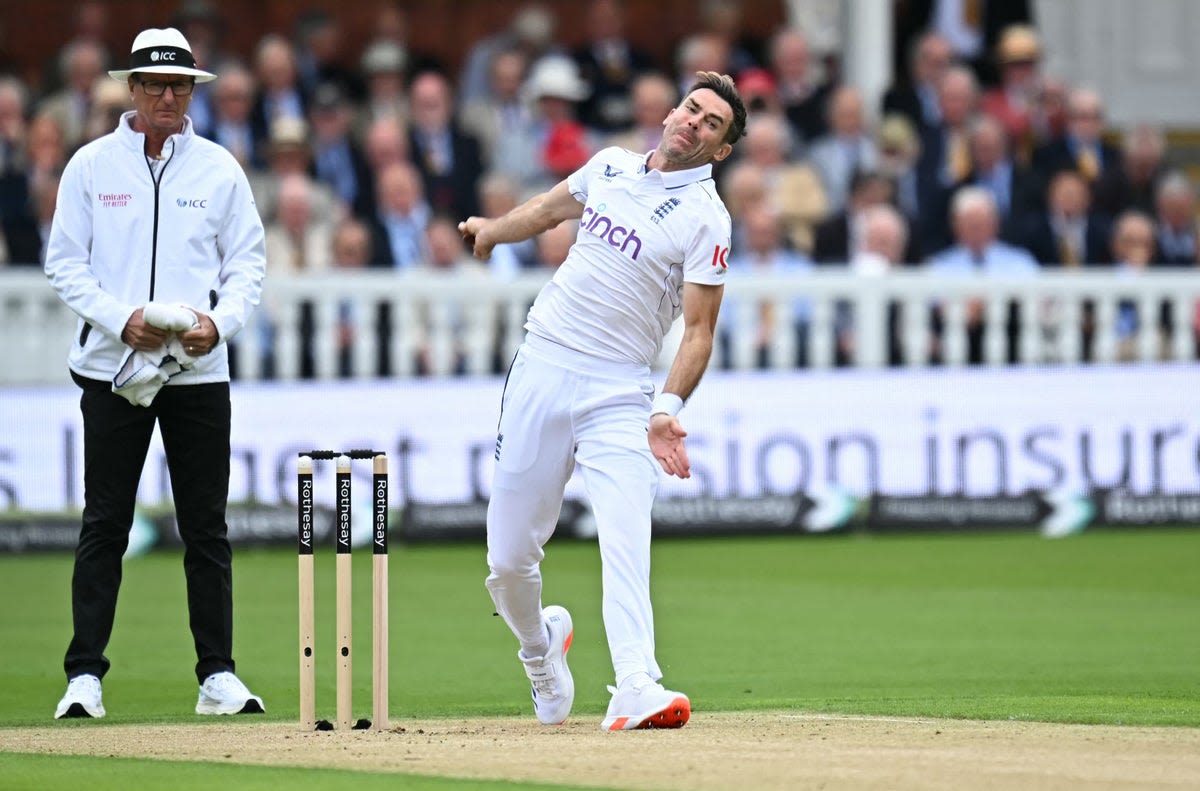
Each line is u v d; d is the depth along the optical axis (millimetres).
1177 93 71375
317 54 59156
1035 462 52000
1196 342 53750
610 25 60781
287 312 49719
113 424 27078
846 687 29484
